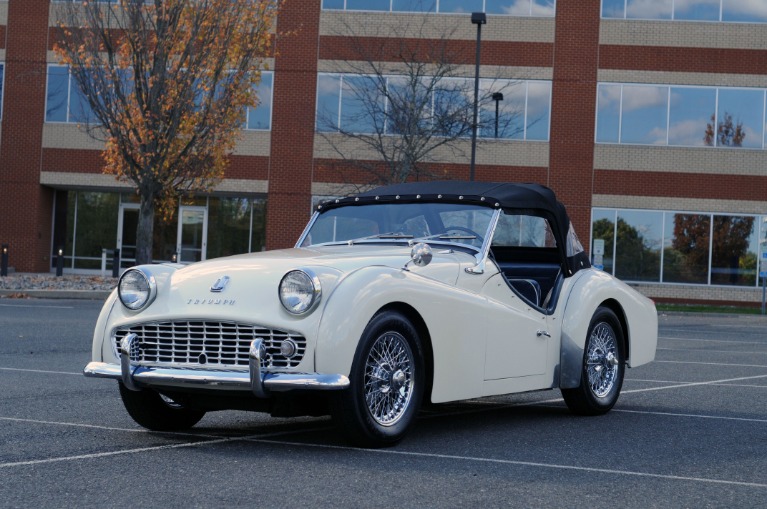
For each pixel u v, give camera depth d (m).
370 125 29.02
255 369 4.88
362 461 4.91
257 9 24.22
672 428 6.34
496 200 6.39
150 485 4.30
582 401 6.76
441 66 26.72
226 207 31.44
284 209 29.34
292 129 29.28
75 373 8.59
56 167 29.95
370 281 5.14
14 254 30.00
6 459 4.84
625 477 4.70
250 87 24.77
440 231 6.41
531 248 6.95
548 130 28.98
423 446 5.41
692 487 4.52
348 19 29.06
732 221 29.02
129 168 23.91
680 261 29.03
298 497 4.11
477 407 7.27
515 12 29.02
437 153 28.88
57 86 29.95
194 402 5.42
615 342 7.13
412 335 5.34
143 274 5.36
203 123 23.88
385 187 6.88
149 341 5.30
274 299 5.03
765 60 28.88
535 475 4.69
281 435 5.72
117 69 23.70
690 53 28.97
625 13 29.02
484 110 28.75
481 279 5.99
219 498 4.07
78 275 30.23
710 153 28.98
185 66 23.78
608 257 29.06
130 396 5.62
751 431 6.25
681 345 14.11
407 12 28.95
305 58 29.23
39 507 3.88
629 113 29.03
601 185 29.05
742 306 28.92
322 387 4.82
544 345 6.43
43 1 29.86
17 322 13.98
